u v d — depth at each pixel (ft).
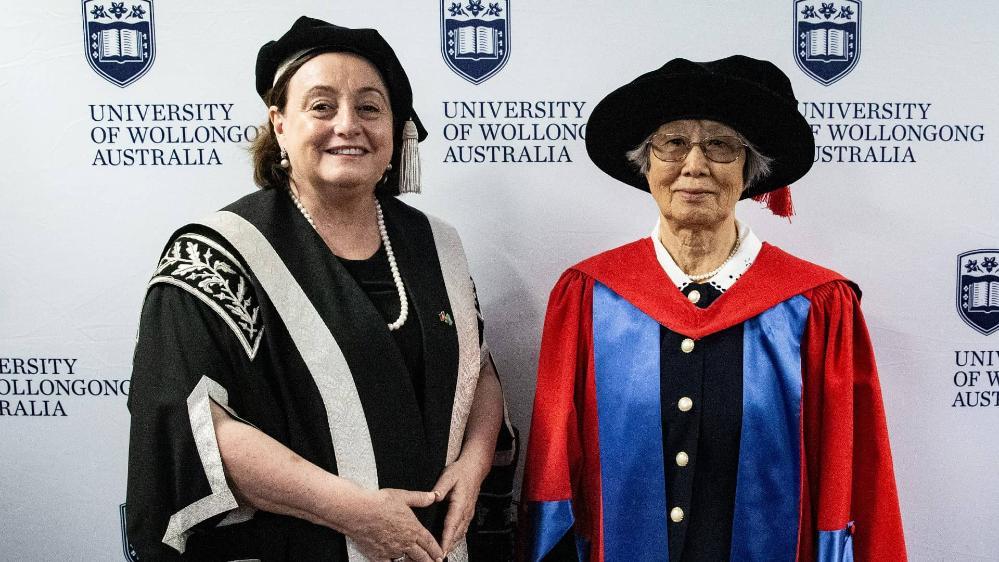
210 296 4.46
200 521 4.37
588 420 5.43
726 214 5.13
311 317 4.66
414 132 5.27
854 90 6.49
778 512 5.08
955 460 6.74
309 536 4.61
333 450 4.60
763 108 4.92
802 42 6.44
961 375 6.69
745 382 5.04
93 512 6.71
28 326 6.58
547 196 6.61
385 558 4.70
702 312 5.14
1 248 6.53
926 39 6.46
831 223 6.59
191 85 6.43
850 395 5.20
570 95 6.50
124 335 6.59
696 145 4.96
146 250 6.55
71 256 6.54
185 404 4.35
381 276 5.04
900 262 6.62
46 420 6.66
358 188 4.84
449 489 4.97
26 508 6.72
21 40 6.38
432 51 6.44
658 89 4.96
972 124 6.52
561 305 5.60
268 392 4.54
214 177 6.51
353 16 6.40
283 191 5.07
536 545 5.25
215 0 6.37
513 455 5.93
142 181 6.51
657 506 5.09
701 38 6.44
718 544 5.07
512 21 6.43
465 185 6.59
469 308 5.41
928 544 6.80
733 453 5.06
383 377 4.71
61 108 6.44
